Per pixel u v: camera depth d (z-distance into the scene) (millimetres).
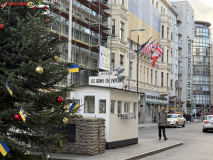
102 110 12953
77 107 7277
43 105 7027
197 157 12594
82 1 32906
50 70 6758
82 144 11219
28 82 6809
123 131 14234
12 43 6355
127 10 42094
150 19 51250
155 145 15336
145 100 48781
